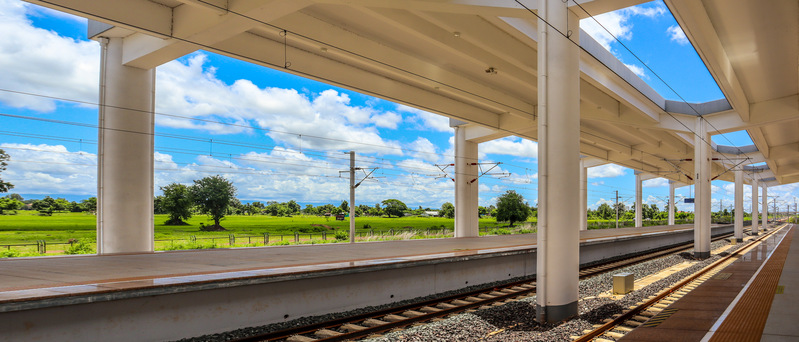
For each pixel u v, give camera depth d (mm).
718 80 19312
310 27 16594
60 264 14250
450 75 22609
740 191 47438
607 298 14211
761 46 17312
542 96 11461
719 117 29172
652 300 13633
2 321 7801
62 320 8453
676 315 10945
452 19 15945
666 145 41000
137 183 18969
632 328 10742
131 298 9227
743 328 9477
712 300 12961
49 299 8211
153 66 19109
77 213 72875
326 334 10258
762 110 26531
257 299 11156
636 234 38438
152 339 9500
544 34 11477
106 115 18625
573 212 11570
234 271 12070
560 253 11359
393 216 106625
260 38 18391
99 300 8773
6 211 68500
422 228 59250
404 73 20484
